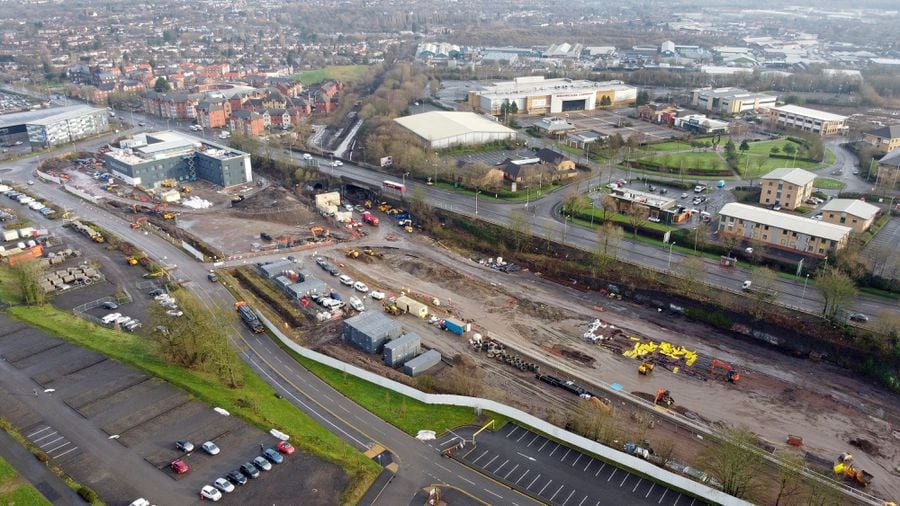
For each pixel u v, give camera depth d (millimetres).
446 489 107938
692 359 152125
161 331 143750
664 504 106125
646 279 184375
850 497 108875
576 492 108250
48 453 109625
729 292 174000
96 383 131375
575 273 194875
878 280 176875
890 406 135125
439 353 152625
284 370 146500
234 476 104500
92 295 178375
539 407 133875
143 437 114812
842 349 150000
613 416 129625
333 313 173250
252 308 172875
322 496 102625
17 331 152750
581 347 157625
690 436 125562
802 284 179875
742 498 106000
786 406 134875
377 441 120750
